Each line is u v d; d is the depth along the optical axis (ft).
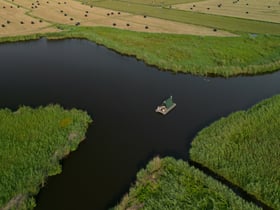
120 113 142.41
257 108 143.84
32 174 101.45
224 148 114.21
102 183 102.83
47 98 153.28
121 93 160.35
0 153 109.29
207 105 151.84
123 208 90.89
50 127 124.67
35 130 122.42
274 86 174.70
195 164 110.73
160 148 119.75
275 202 92.07
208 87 170.71
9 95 154.81
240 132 123.95
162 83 172.86
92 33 238.07
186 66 187.73
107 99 154.20
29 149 112.16
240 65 191.93
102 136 125.90
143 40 228.63
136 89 165.17
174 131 130.31
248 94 164.66
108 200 96.63
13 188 96.53
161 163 107.45
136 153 116.88
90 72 182.80
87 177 105.09
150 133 128.67
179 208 89.71
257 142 118.01
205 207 90.22
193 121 137.80
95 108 146.00
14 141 115.85
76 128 126.11
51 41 227.61
